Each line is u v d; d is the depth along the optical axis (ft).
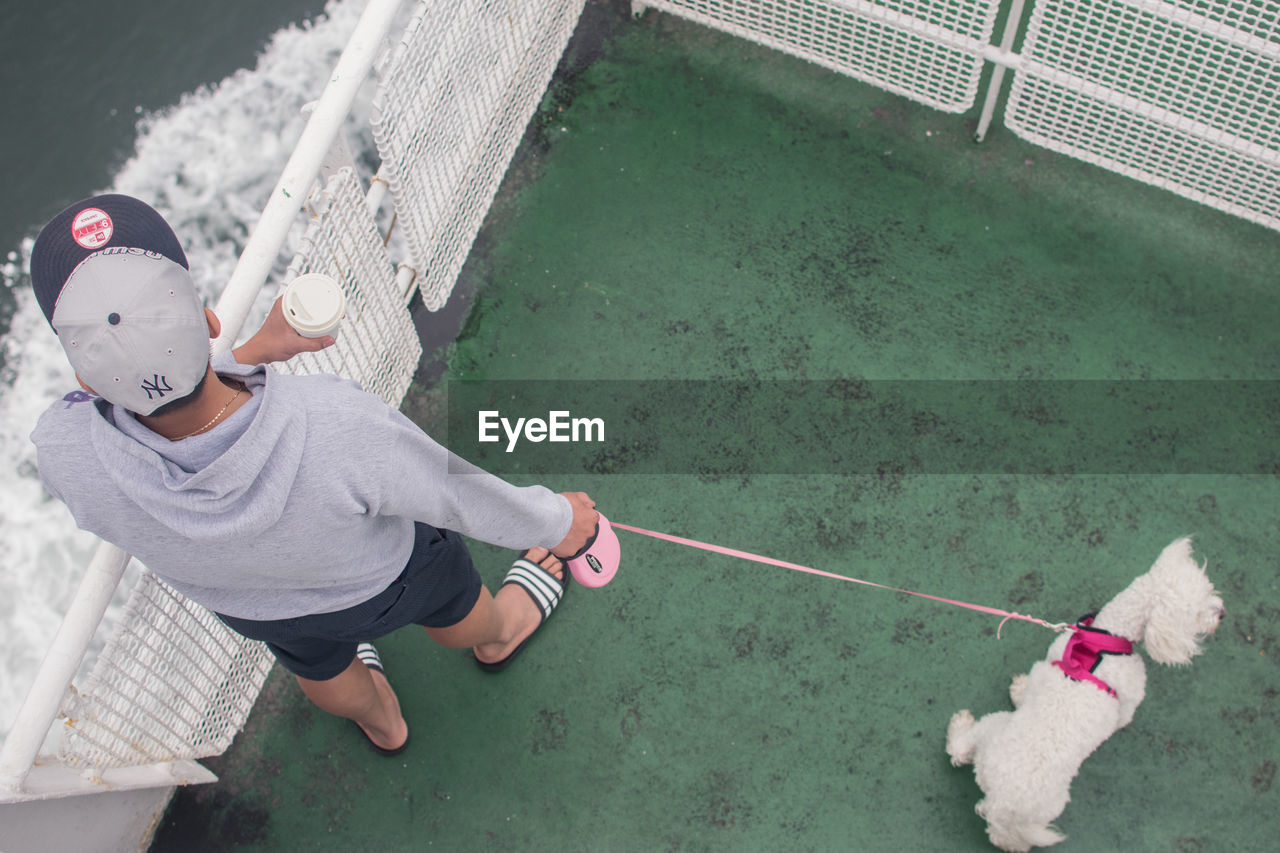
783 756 10.95
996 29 14.25
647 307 13.12
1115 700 9.46
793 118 14.19
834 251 13.34
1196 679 11.11
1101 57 12.82
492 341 13.02
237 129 15.58
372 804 10.89
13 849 8.35
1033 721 9.38
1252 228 13.32
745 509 12.02
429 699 11.30
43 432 5.41
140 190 15.34
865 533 11.88
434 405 12.72
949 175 13.76
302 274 9.19
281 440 5.49
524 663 11.42
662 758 10.99
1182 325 12.83
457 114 11.69
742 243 13.43
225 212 15.08
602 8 14.90
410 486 6.07
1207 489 11.97
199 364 5.13
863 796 10.77
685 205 13.69
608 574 8.65
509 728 11.16
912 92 13.78
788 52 14.16
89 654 12.87
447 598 8.32
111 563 7.66
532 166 13.98
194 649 9.59
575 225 13.62
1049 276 13.14
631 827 10.75
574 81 14.49
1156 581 9.17
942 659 11.30
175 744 9.73
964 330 12.85
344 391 5.81
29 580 13.12
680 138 14.11
